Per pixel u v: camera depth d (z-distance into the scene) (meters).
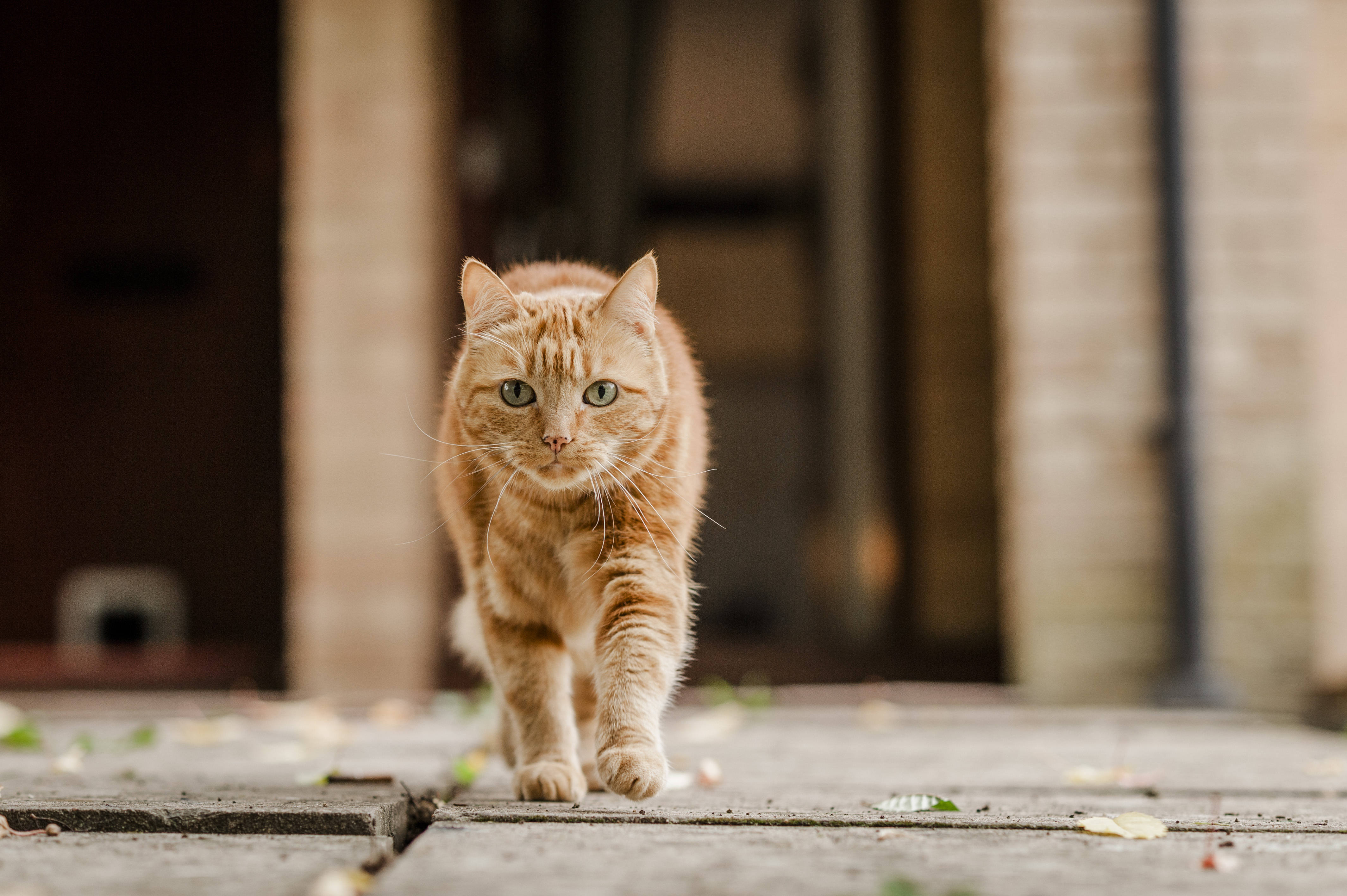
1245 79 5.18
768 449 10.93
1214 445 5.13
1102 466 5.16
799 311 10.46
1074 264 5.20
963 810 2.29
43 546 7.38
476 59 6.05
